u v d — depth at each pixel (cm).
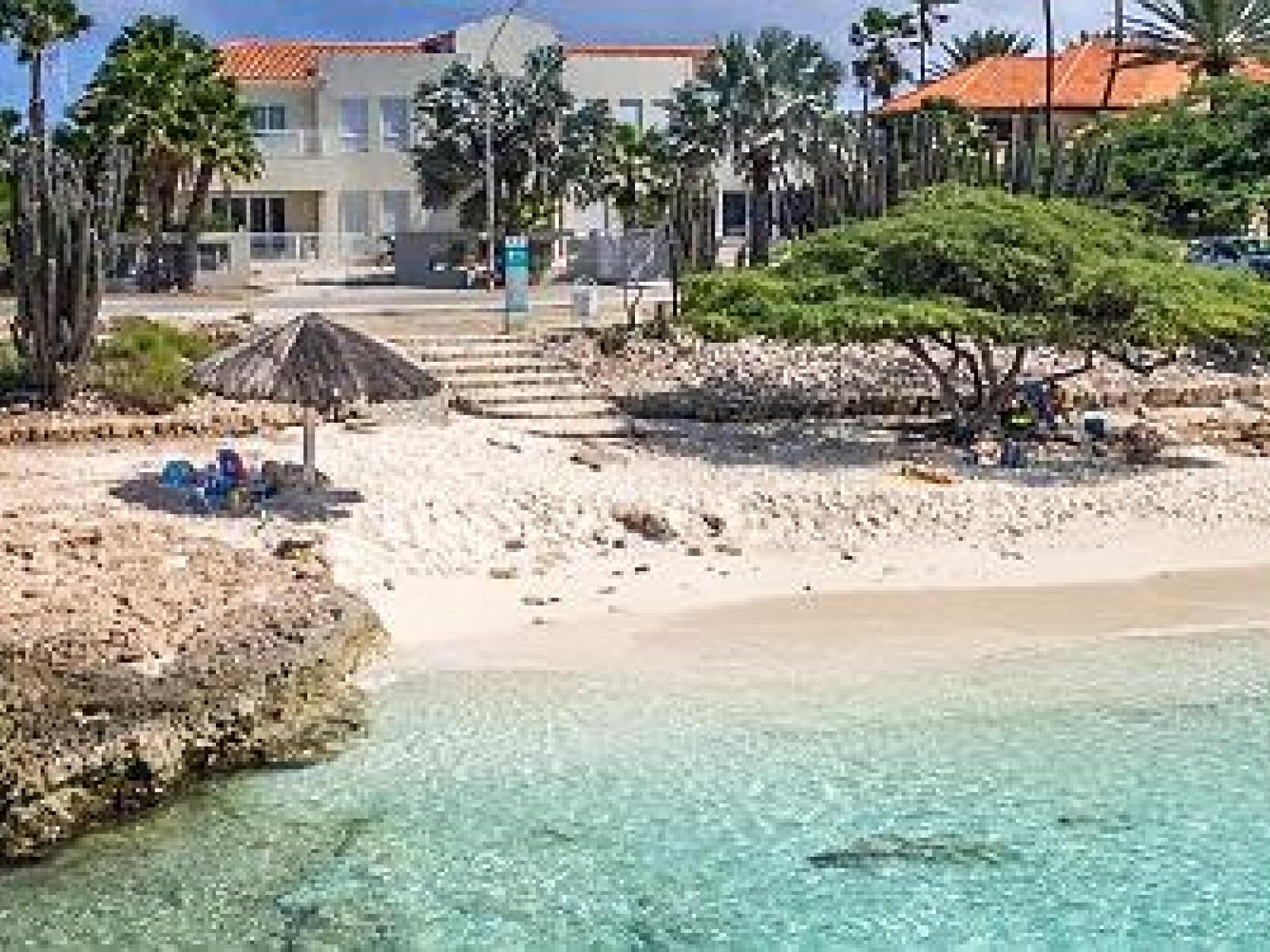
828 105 7094
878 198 4769
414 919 1608
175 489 2964
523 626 2542
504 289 5591
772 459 3550
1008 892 1664
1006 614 2667
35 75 6925
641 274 6831
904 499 3250
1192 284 3669
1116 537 3150
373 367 2891
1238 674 2378
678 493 3222
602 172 7300
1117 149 6034
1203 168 6106
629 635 2514
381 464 3225
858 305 3488
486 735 2091
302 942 1563
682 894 1662
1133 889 1672
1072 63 9275
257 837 1798
